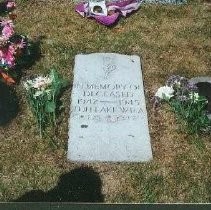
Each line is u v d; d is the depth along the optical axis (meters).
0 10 3.40
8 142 2.62
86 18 3.36
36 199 2.38
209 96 2.83
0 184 2.44
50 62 3.04
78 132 2.65
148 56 3.12
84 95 2.82
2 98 2.82
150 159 2.57
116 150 2.59
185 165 2.56
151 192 2.43
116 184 2.46
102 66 2.99
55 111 2.72
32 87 2.70
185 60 3.11
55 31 3.26
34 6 3.44
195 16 3.44
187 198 2.42
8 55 2.81
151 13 3.43
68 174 2.49
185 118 2.70
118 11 3.40
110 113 2.74
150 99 2.86
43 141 2.63
